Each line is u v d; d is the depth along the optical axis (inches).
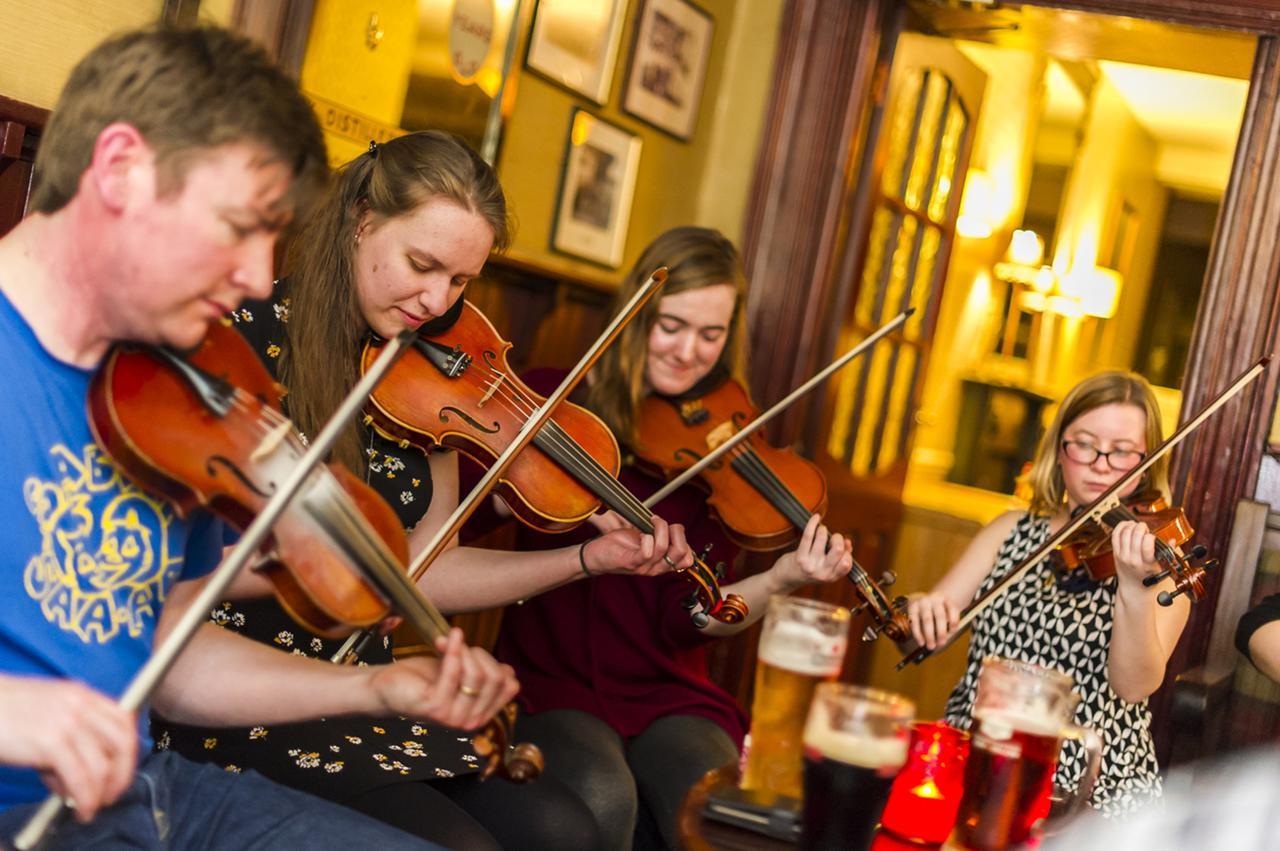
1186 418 124.3
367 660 71.7
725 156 148.8
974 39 148.0
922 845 54.5
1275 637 92.4
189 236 42.0
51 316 44.0
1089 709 88.6
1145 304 293.3
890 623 87.4
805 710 55.7
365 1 103.6
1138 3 129.0
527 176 125.3
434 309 71.1
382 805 62.7
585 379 98.3
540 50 123.4
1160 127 284.0
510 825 68.5
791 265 142.5
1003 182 238.5
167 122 41.1
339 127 104.1
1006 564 97.0
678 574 78.7
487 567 77.7
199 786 52.4
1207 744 115.7
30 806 44.4
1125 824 61.2
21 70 83.4
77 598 45.4
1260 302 122.9
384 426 73.5
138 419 45.4
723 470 97.4
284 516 47.6
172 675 51.9
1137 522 82.7
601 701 87.2
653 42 137.3
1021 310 252.4
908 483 227.8
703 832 53.4
